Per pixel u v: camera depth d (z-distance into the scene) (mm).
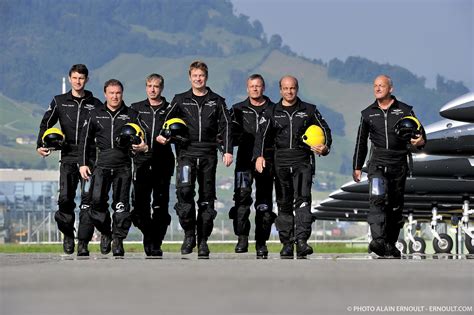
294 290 14023
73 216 28406
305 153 26766
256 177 27922
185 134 26391
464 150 47062
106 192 27188
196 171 26641
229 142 26672
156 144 28391
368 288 14336
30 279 15922
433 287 14531
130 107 28328
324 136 26609
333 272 17469
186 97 26625
